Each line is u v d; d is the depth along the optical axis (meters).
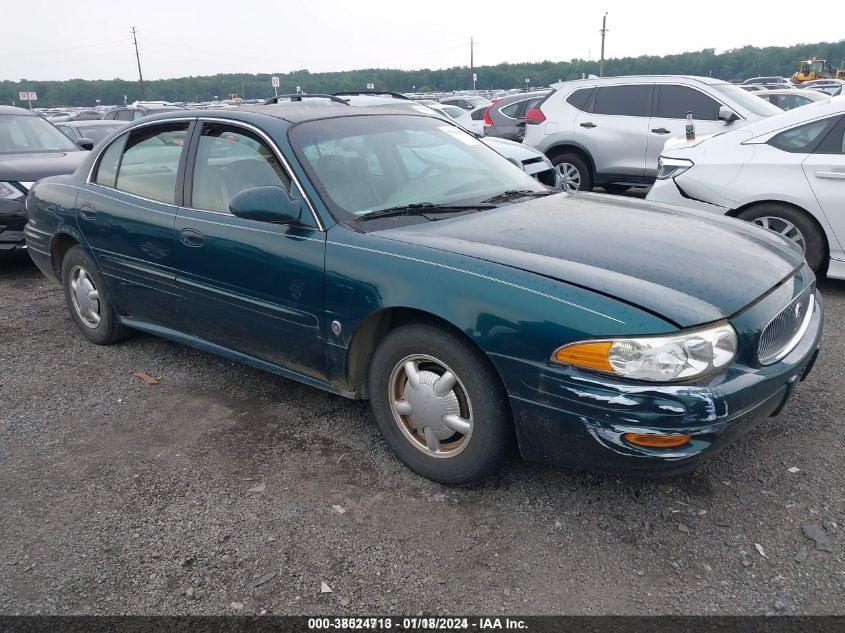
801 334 2.89
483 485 2.93
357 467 3.10
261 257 3.23
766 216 5.30
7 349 4.69
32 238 4.86
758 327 2.49
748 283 2.62
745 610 2.21
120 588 2.40
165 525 2.73
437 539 2.60
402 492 2.90
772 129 5.35
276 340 3.34
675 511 2.71
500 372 2.55
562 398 2.43
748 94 8.35
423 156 3.69
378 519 2.73
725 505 2.74
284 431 3.45
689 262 2.70
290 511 2.79
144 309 4.12
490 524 2.68
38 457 3.28
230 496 2.91
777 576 2.35
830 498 2.75
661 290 2.45
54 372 4.27
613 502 2.78
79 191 4.38
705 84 8.16
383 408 3.04
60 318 5.32
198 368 4.26
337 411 3.64
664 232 3.04
